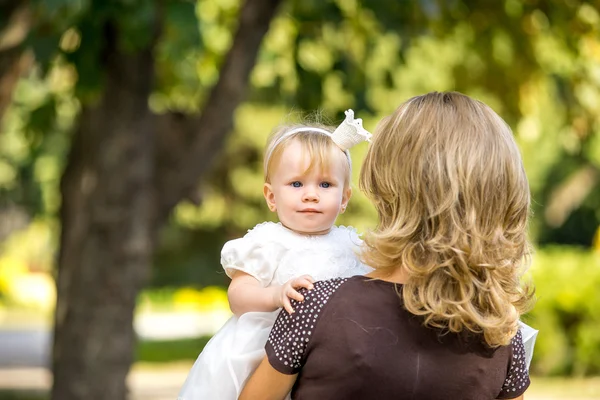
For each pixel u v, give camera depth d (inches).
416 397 127.5
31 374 888.3
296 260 153.4
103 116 414.0
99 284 424.2
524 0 490.9
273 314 146.6
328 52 466.9
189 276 1670.8
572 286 763.4
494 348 131.8
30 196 1315.2
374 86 486.3
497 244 127.3
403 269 131.9
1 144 879.7
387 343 127.6
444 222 126.6
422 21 427.5
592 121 550.9
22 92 590.2
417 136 129.6
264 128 1204.5
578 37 502.0
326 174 154.8
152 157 425.4
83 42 336.8
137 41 330.6
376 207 133.3
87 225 423.8
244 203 1300.4
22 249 1991.9
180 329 1358.3
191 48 335.9
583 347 766.5
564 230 1800.0
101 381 426.9
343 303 129.6
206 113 438.3
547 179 1594.5
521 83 534.3
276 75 522.0
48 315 1777.8
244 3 430.0
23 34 387.9
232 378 144.3
